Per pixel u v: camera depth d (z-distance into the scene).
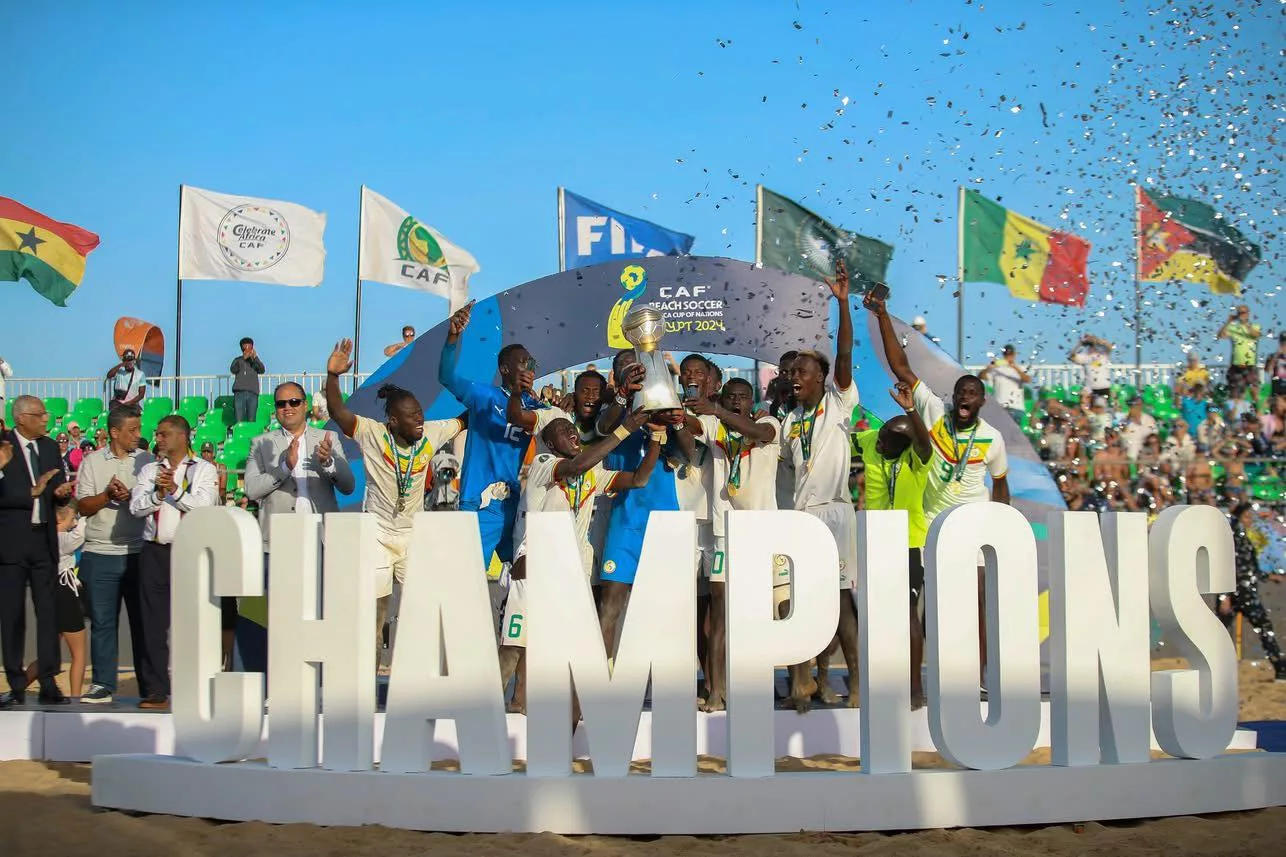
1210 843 5.29
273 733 5.64
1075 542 5.66
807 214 11.47
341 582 5.57
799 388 7.65
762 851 5.12
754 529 5.45
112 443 7.86
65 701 7.66
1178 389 13.51
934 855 5.05
